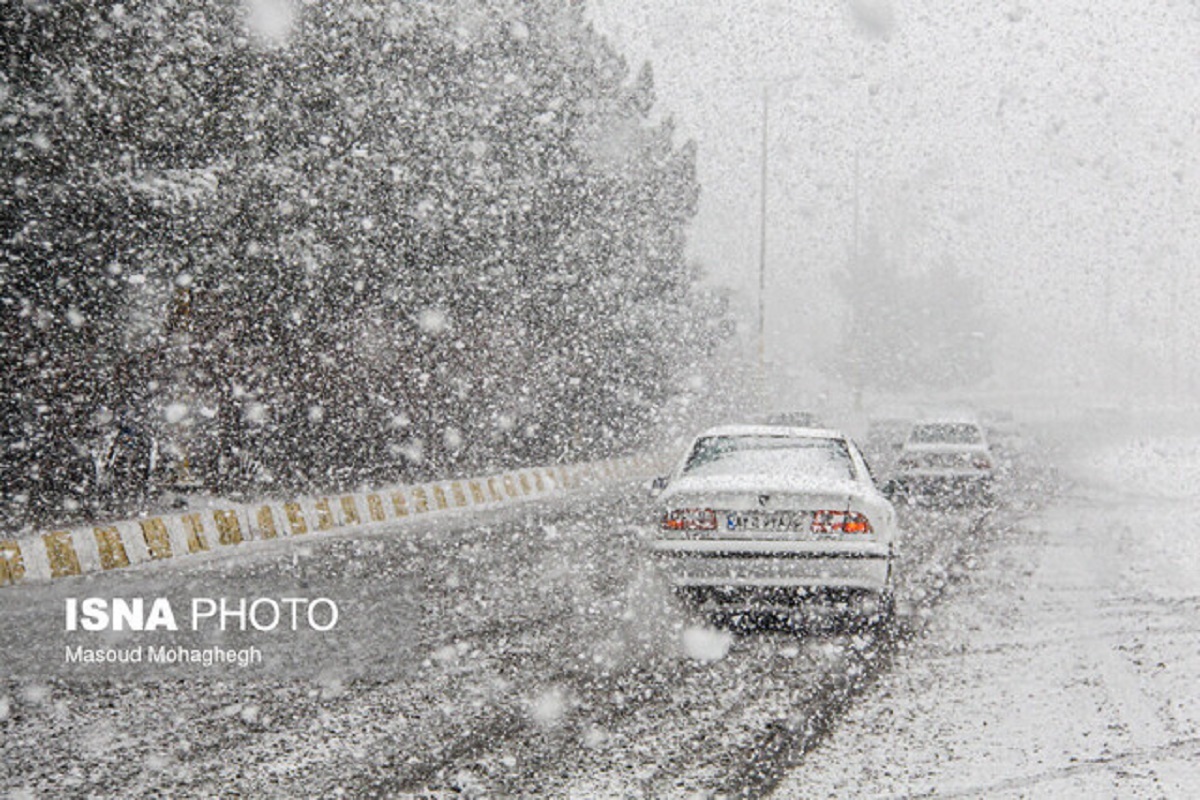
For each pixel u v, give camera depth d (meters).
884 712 7.61
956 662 9.12
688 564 10.01
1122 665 8.99
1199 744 6.86
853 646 9.73
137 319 23.05
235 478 26.31
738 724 7.31
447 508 23.89
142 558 15.62
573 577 13.89
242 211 23.50
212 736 7.07
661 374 40.78
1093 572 14.05
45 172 19.41
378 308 29.50
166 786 6.14
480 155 30.59
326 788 6.09
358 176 26.16
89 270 21.23
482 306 32.28
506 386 34.00
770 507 10.02
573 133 35.09
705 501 10.11
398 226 28.16
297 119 24.55
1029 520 20.64
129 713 7.61
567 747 6.82
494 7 31.84
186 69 21.02
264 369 27.41
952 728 7.21
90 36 19.44
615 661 9.15
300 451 28.59
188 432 24.88
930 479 23.62
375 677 8.62
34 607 11.89
